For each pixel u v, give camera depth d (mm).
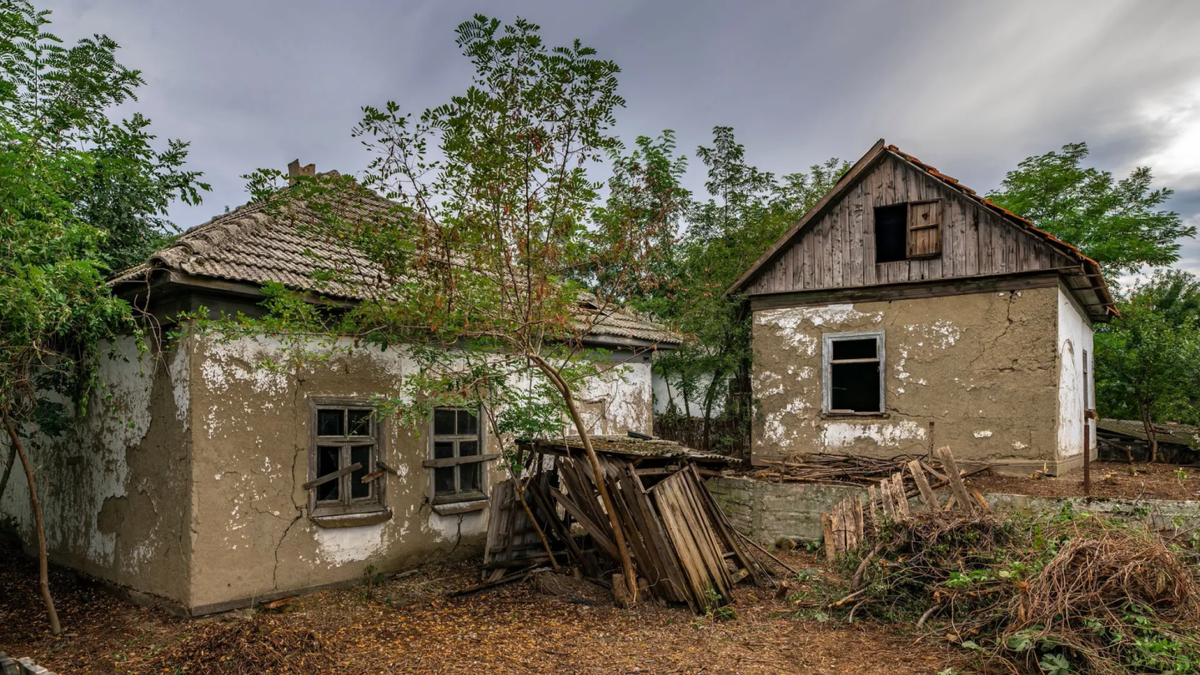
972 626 5578
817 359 12305
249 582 6828
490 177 6027
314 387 7453
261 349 7059
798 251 12531
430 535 8469
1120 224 20359
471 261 6719
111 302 6082
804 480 10586
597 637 6008
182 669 5051
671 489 7320
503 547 7805
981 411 10914
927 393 11352
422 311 6438
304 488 7297
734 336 13828
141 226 9156
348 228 6484
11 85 5746
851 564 7320
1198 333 13773
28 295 5152
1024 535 6426
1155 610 5141
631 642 5883
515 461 8312
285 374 7215
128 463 7277
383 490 7996
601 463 7430
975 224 11086
